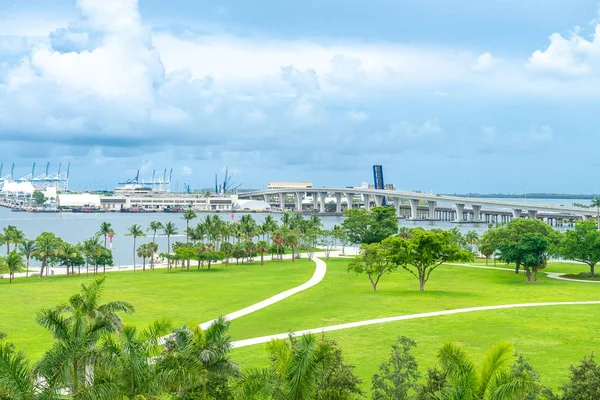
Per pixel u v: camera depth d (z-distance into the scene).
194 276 150.62
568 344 71.38
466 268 166.38
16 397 28.16
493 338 74.81
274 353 34.91
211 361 37.69
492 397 30.44
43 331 79.12
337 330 80.44
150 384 32.22
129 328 33.53
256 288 125.75
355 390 40.97
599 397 35.94
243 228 198.88
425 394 38.16
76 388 33.66
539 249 137.00
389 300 108.06
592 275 144.25
